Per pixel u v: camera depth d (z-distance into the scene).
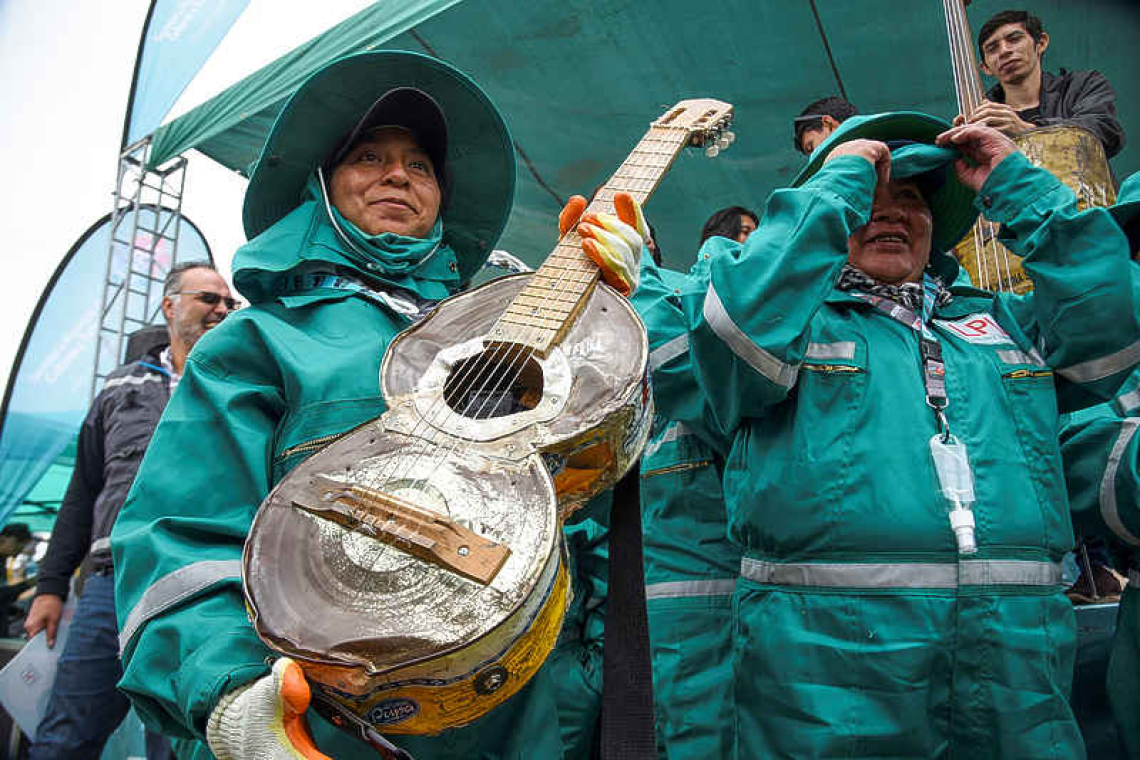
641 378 1.32
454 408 1.40
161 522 1.36
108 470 3.40
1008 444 1.87
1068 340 1.95
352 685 0.99
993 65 3.66
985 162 2.14
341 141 1.93
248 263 1.70
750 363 1.82
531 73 5.48
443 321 1.50
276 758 0.99
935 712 1.73
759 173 5.71
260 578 1.09
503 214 2.17
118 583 1.34
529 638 1.08
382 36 5.15
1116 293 1.91
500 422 1.25
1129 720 2.12
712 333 1.89
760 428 1.96
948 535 1.76
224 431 1.48
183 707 1.15
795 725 1.72
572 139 5.85
